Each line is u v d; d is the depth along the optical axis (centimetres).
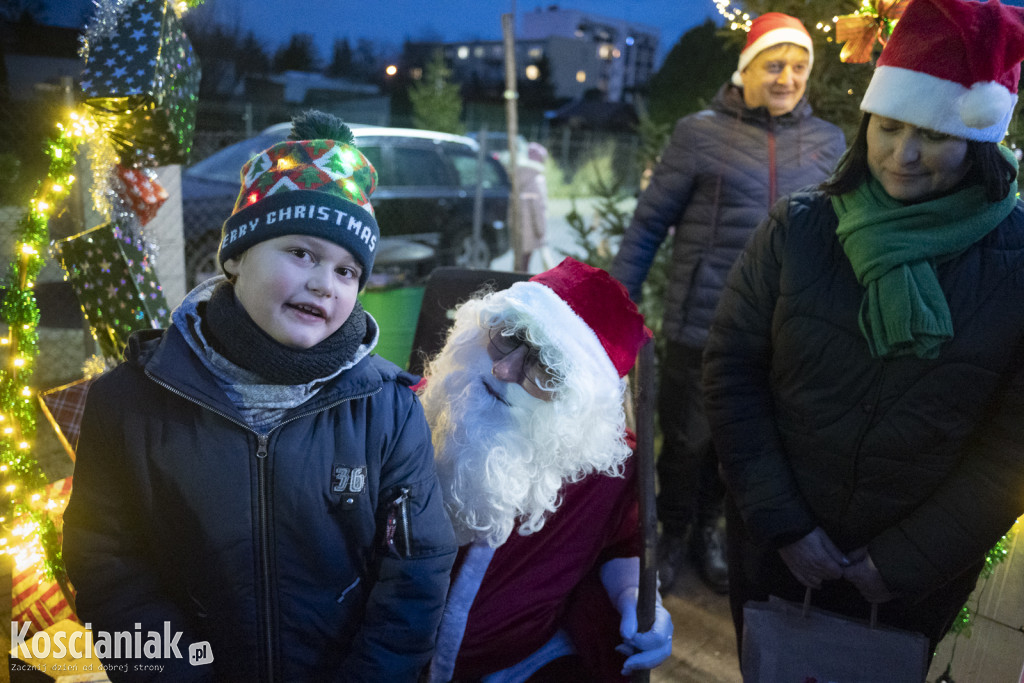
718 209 269
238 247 115
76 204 290
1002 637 185
